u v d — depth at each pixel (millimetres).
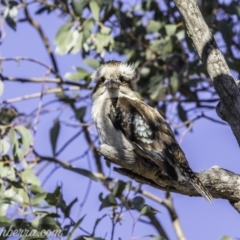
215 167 9812
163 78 14922
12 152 12312
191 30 9641
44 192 11500
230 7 14719
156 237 11133
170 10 15070
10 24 13898
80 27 13711
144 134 10555
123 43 15000
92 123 14367
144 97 14742
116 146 10891
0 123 13766
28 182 11820
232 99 9375
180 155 10227
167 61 14883
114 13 14570
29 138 12531
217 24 14969
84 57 14102
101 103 11219
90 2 13586
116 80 11547
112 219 11055
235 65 14469
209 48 9539
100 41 13766
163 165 9594
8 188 11836
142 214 11195
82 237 10930
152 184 9859
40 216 11352
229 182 9664
